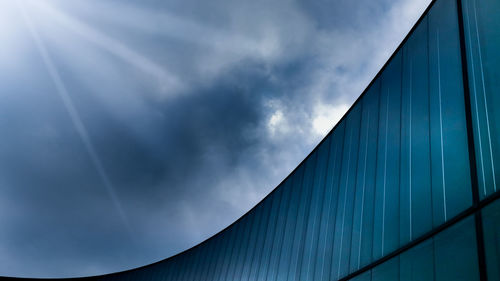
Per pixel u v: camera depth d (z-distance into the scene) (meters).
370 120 15.19
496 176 7.82
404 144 11.98
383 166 12.99
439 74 10.95
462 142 9.16
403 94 12.90
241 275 24.88
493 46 8.92
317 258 16.22
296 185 21.88
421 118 11.30
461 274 8.07
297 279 17.58
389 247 11.22
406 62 13.29
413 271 9.73
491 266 7.30
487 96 8.65
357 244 13.23
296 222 19.91
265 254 22.58
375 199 12.90
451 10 11.19
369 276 11.84
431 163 10.23
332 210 16.23
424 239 9.65
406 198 11.01
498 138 8.02
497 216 7.46
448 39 10.95
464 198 8.61
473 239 7.96
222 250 29.75
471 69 9.50
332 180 17.27
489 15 9.35
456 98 9.83
